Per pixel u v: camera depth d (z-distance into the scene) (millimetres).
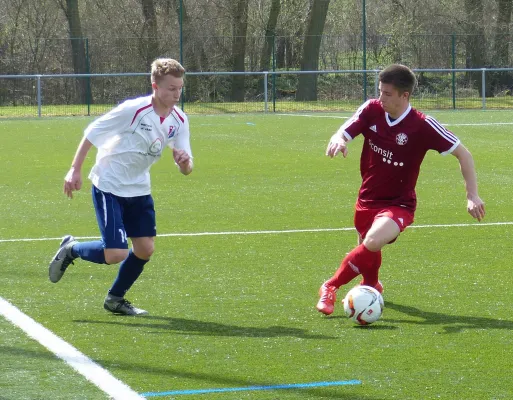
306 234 19484
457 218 21609
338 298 13758
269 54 75188
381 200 13016
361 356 10562
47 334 11414
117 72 69750
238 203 24047
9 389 9219
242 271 15711
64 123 54219
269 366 10141
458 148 12664
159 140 12289
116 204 12289
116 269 15727
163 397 9008
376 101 12969
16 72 70750
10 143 41375
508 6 77500
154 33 73562
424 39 74312
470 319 12367
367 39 75875
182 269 15852
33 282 14703
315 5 73375
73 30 73812
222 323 12125
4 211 22656
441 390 9336
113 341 11133
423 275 15344
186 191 26359
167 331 11680
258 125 52438
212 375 9773
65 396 9000
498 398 9109
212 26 76375
